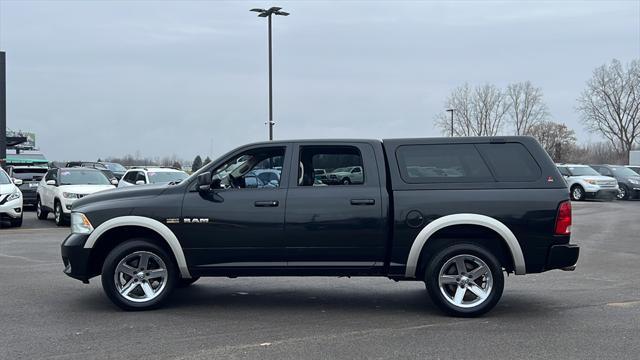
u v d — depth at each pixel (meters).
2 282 8.83
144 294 7.20
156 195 7.16
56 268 10.02
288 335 6.11
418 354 5.47
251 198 7.04
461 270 6.96
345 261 7.05
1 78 23.02
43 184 19.03
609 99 63.28
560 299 7.88
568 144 73.81
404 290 8.49
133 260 7.20
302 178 7.24
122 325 6.48
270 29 30.92
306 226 6.98
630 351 5.57
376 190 7.01
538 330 6.32
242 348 5.64
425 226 6.89
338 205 6.98
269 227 7.00
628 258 11.48
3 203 16.22
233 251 7.05
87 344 5.77
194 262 7.09
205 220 7.02
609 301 7.75
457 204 6.88
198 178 7.08
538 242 6.86
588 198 30.48
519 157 7.04
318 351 5.55
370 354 5.47
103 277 7.04
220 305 7.49
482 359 5.33
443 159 7.08
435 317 6.91
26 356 5.39
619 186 30.19
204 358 5.34
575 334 6.16
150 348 5.64
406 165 7.07
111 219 7.06
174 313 7.06
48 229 16.31
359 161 7.20
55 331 6.23
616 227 17.14
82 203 7.30
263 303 7.62
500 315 7.01
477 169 7.02
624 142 62.94
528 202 6.86
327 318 6.84
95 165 33.09
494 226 6.81
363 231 6.96
